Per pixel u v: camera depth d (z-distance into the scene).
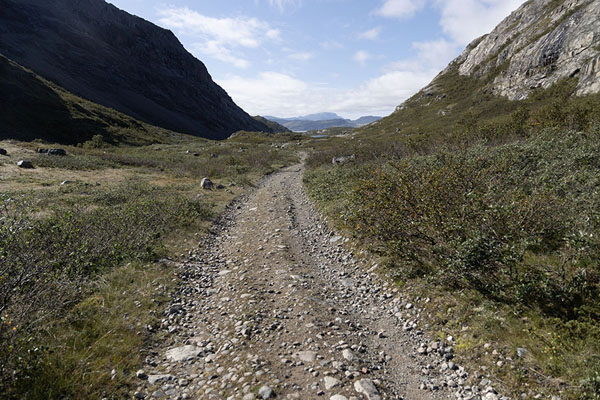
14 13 160.25
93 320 5.31
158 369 4.57
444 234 6.76
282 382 4.14
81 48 176.88
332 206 14.02
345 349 4.87
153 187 19.70
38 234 7.75
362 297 6.89
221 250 10.50
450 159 9.77
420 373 4.40
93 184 20.72
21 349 4.07
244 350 4.93
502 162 9.17
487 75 79.50
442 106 84.75
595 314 4.39
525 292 4.91
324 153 38.75
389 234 7.89
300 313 6.00
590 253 5.22
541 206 6.17
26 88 66.31
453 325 5.18
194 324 5.91
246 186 24.36
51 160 27.80
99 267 7.30
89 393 3.88
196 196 18.27
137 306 6.16
